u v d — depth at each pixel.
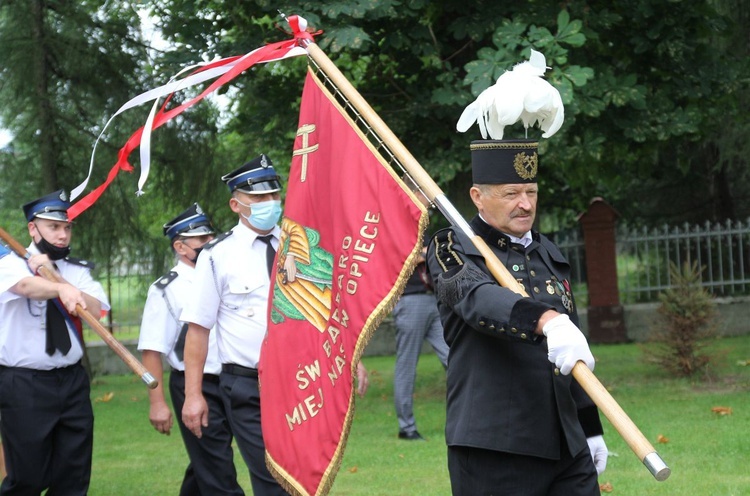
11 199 16.44
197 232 8.12
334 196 5.08
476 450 4.30
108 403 15.45
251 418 6.59
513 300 3.97
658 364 14.31
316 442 5.32
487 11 12.96
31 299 7.20
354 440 11.02
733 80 14.27
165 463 10.52
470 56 13.65
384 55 14.03
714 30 14.31
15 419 7.24
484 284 4.11
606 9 13.43
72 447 7.41
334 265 5.09
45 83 16.02
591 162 16.06
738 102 16.06
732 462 8.81
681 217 22.52
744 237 20.34
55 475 7.43
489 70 11.66
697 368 14.03
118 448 11.55
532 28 11.76
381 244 4.80
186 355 6.77
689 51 14.02
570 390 4.52
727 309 19.53
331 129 5.21
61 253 7.57
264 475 6.50
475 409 4.30
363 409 13.27
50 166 16.11
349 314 4.90
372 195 4.87
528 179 4.37
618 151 14.90
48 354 7.27
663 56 14.32
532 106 4.25
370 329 4.80
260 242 6.75
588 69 11.63
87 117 16.25
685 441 9.79
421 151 13.83
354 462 9.77
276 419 5.51
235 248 6.70
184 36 13.40
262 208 6.64
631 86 12.61
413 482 8.76
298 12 12.02
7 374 7.26
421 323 10.85
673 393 13.00
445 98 12.42
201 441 7.45
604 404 3.55
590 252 19.41
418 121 13.78
